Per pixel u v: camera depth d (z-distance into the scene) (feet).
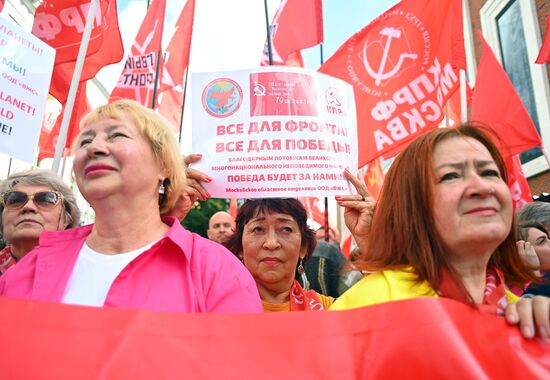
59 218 7.84
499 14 35.06
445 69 11.44
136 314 3.86
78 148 5.21
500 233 4.30
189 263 4.77
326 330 3.87
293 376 3.71
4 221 7.64
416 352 3.65
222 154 7.59
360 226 7.18
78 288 4.67
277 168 7.52
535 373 3.64
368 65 11.91
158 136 5.35
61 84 12.86
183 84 15.08
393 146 11.39
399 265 4.72
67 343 3.70
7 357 3.64
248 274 5.01
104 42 12.73
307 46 13.51
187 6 15.42
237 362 3.75
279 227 7.65
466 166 4.51
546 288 7.67
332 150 7.72
